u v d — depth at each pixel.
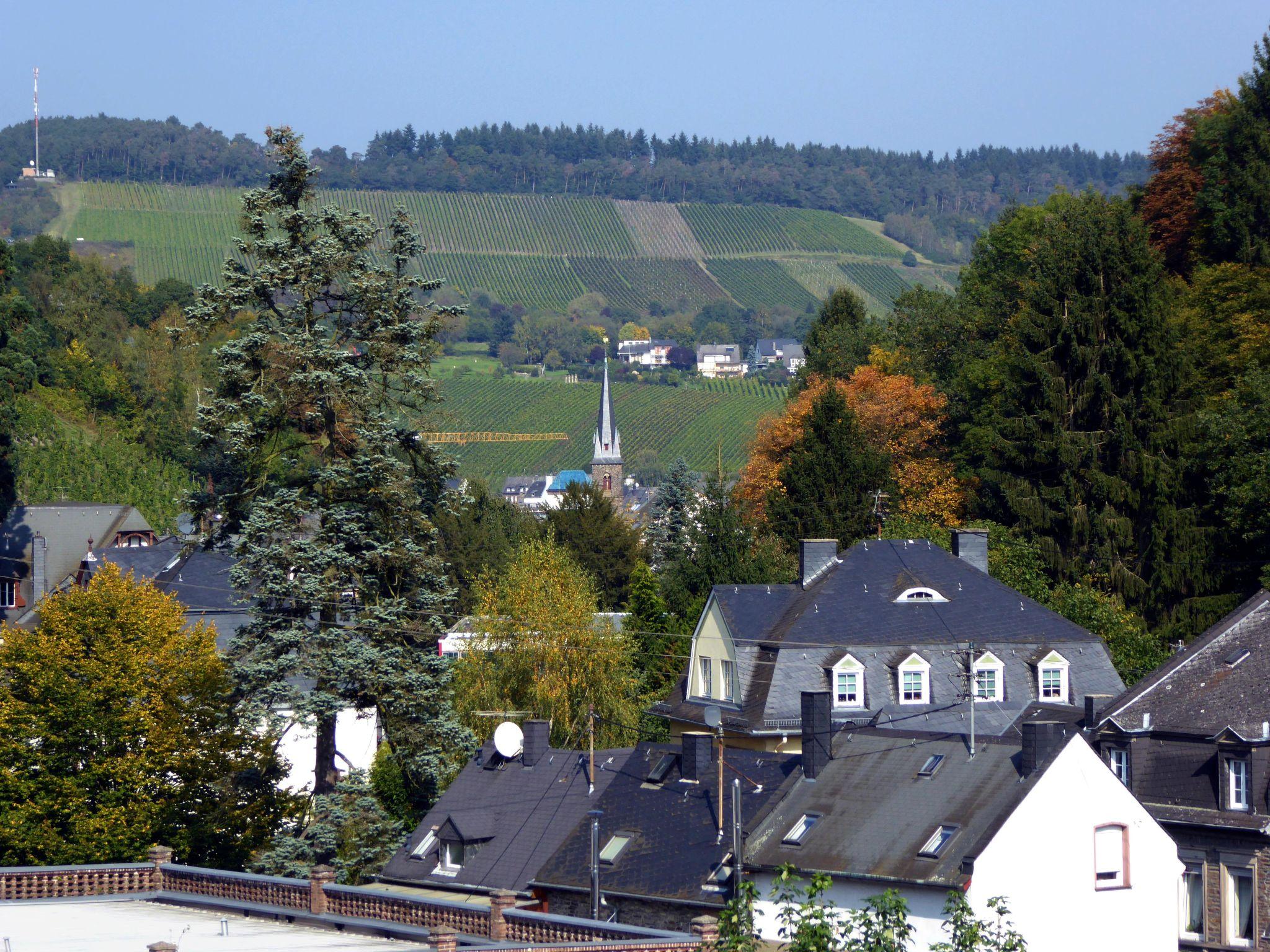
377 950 107.31
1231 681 162.88
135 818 181.12
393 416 183.50
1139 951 143.00
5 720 182.12
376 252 187.38
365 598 179.38
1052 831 140.12
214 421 177.50
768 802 157.12
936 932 136.75
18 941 110.06
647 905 152.88
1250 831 147.38
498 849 171.25
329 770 181.50
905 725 196.38
